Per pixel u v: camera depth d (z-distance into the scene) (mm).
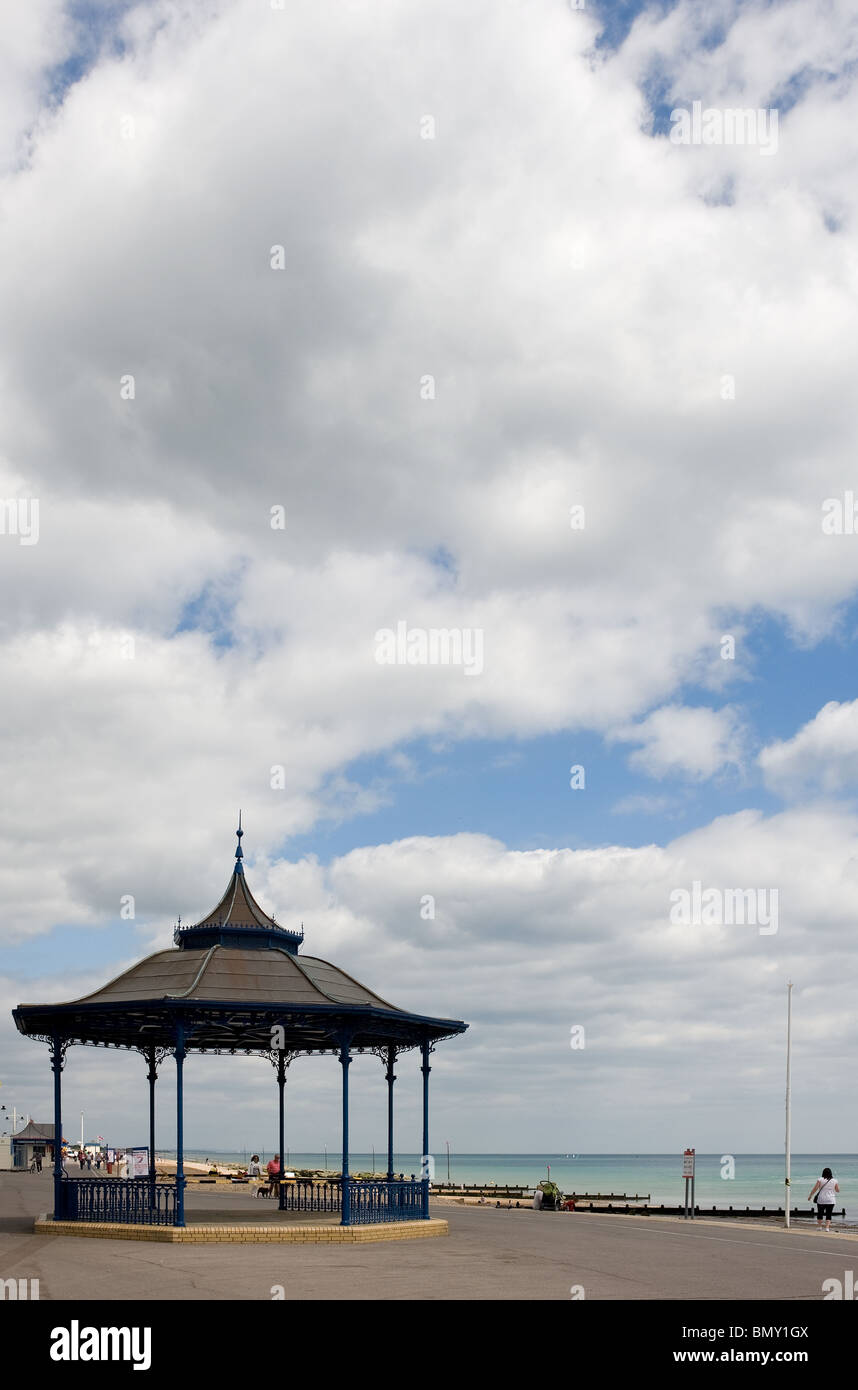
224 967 33219
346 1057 32250
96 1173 67812
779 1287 23234
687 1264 27391
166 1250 28297
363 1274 23938
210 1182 64812
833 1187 44000
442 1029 36156
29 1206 45656
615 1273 25141
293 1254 27797
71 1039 35812
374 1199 33250
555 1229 38781
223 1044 40469
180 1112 31156
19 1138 110125
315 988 32969
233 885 36125
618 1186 193875
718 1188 185875
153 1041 39938
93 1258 26266
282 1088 40531
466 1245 30969
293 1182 39656
